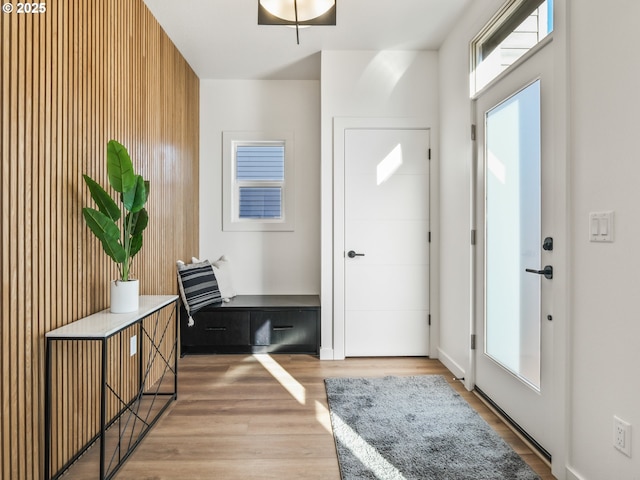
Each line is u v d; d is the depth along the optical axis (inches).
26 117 59.8
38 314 62.4
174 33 121.4
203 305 133.7
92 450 76.5
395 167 135.3
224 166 159.2
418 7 109.0
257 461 72.8
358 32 122.5
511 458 73.3
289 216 160.1
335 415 90.6
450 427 85.0
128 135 95.1
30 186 60.7
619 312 55.7
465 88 110.7
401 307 136.2
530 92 80.7
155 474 68.7
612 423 56.9
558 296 68.8
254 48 132.3
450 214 123.1
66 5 69.9
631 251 53.5
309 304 140.6
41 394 63.2
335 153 134.6
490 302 98.6
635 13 52.7
